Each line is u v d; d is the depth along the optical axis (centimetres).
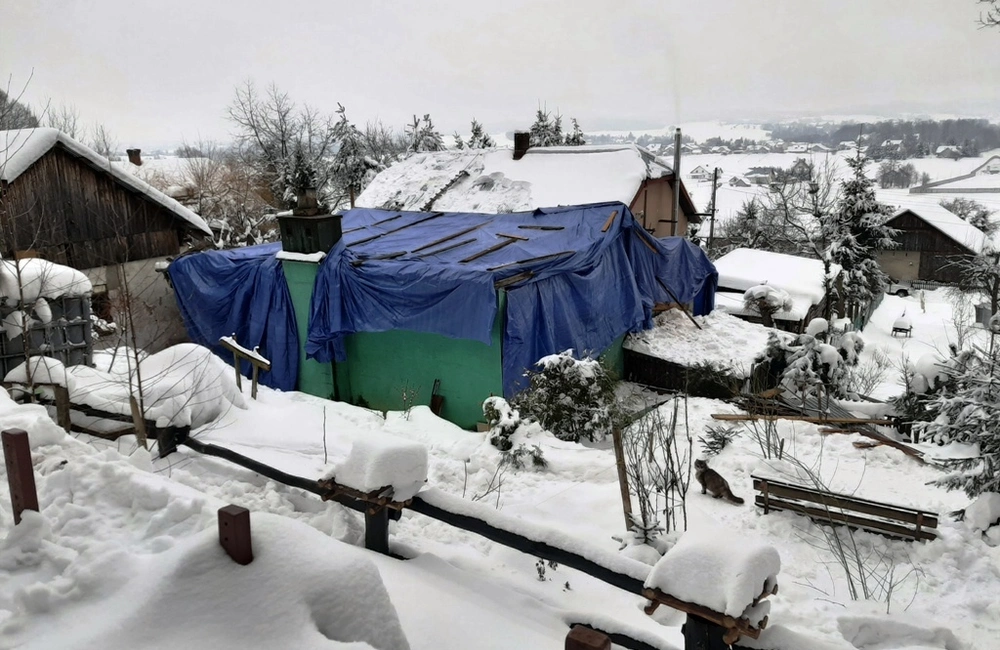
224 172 3841
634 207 2167
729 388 1597
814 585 692
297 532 358
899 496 927
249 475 757
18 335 943
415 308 1448
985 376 911
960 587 690
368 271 1490
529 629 461
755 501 866
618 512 812
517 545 528
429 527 704
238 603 320
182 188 3350
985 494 788
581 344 1584
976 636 599
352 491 564
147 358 951
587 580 631
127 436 853
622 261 1781
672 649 460
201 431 896
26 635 339
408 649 354
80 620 343
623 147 2194
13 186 1625
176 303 1903
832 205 3981
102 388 882
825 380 1534
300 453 877
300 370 1659
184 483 704
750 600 393
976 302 3988
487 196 2122
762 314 2575
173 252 2042
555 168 2191
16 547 430
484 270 1381
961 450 877
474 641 428
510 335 1402
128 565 385
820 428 1207
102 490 534
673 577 415
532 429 1121
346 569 342
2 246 1241
